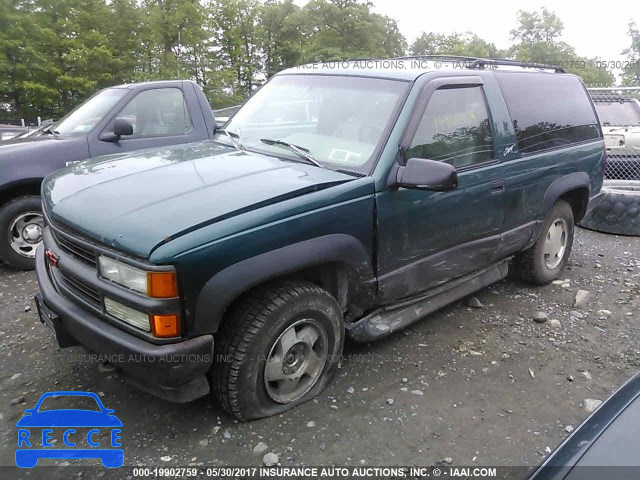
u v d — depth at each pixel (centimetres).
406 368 381
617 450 197
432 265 390
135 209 291
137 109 625
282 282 318
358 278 343
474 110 414
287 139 389
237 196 298
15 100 2931
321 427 318
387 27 4862
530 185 462
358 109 376
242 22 3938
